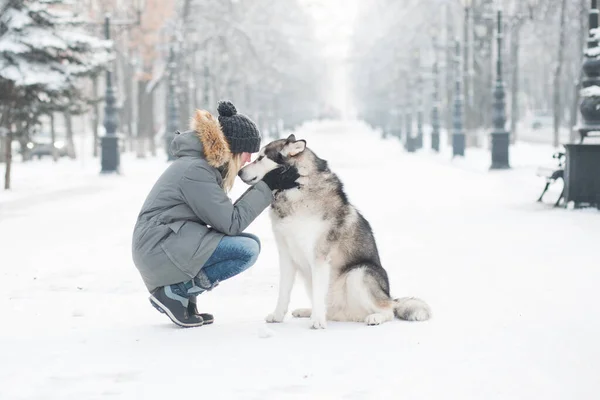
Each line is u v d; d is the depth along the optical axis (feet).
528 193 56.95
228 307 21.50
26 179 81.20
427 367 14.83
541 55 222.69
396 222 40.96
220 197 17.81
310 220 17.69
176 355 15.74
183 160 18.07
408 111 146.41
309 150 17.94
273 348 16.25
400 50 219.00
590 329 17.97
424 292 23.00
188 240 17.66
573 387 13.61
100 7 136.36
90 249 33.17
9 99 64.28
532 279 24.95
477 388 13.53
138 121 140.15
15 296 23.29
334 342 16.74
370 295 18.48
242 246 18.02
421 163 101.65
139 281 25.85
